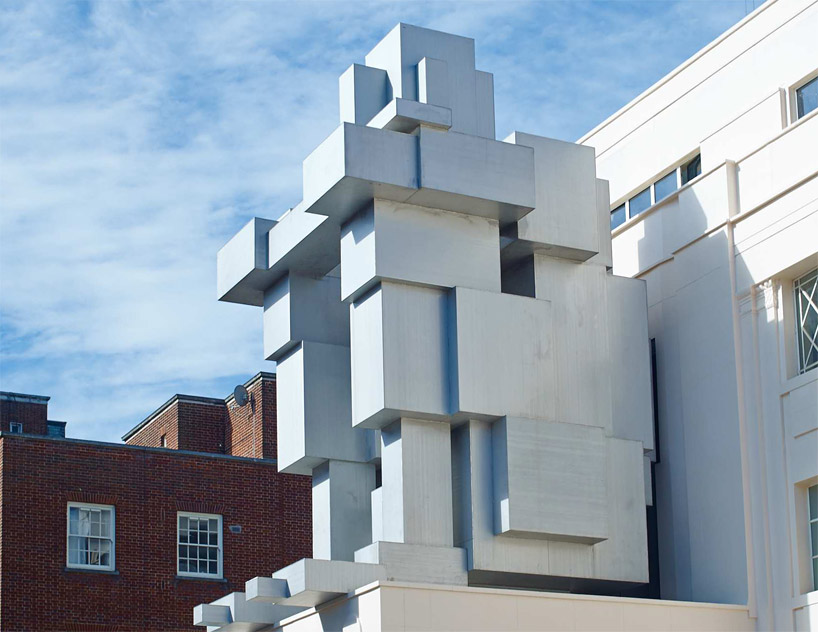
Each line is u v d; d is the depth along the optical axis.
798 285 27.58
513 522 26.11
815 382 26.34
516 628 25.27
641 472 28.36
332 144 26.66
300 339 29.53
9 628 38.22
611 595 28.77
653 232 31.23
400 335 26.61
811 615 25.55
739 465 27.52
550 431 27.02
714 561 27.73
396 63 28.84
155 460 41.59
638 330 29.61
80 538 39.97
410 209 27.16
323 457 28.75
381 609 24.59
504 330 27.27
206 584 41.06
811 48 29.44
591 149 29.56
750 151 28.80
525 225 28.33
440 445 26.73
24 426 52.06
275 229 29.86
